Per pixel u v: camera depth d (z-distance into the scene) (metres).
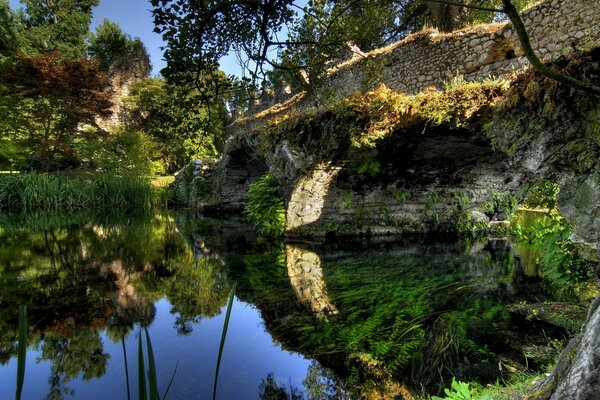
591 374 0.89
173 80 2.14
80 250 6.09
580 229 2.09
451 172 6.98
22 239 7.05
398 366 2.28
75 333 2.78
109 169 16.08
